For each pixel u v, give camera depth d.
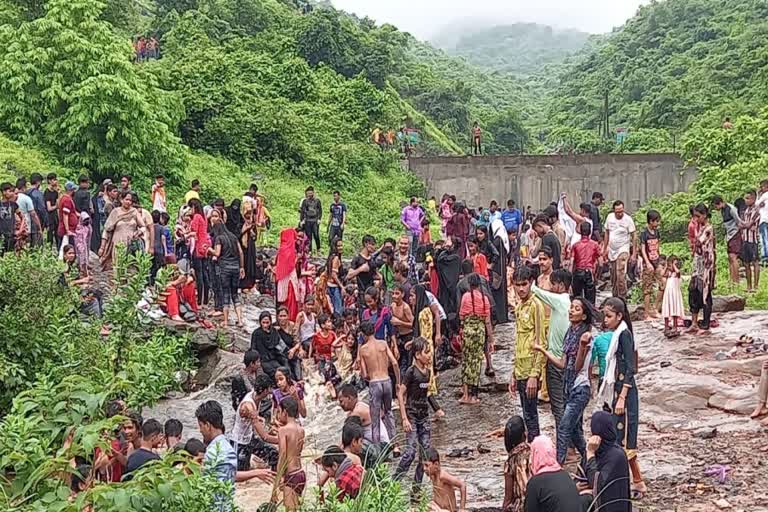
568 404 8.47
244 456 9.62
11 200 15.12
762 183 17.05
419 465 8.53
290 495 7.45
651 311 15.07
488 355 12.41
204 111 34.69
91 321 10.65
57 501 5.14
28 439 5.53
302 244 16.86
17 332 9.49
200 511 5.27
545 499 6.06
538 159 38.09
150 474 5.17
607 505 6.66
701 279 13.30
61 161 26.70
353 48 55.31
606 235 14.64
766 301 16.17
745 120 30.00
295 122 37.09
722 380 11.27
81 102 26.45
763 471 8.62
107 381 6.81
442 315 12.21
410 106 61.97
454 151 59.69
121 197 16.00
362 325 9.81
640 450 9.52
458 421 11.53
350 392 9.16
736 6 82.88
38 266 10.38
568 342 8.56
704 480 8.50
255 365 10.62
